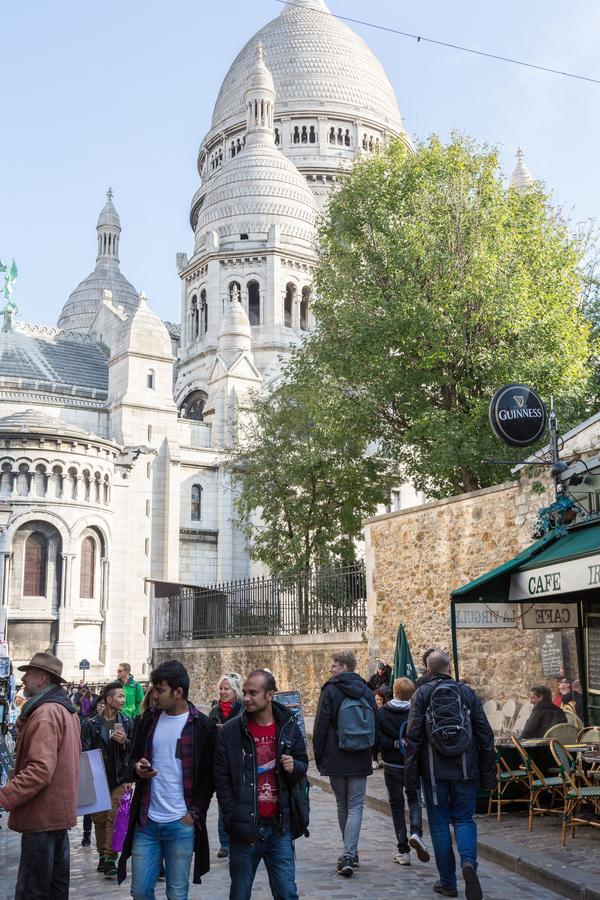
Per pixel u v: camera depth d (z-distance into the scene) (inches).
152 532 2613.2
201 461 2773.1
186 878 263.0
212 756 271.1
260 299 3292.3
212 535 2758.4
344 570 1036.5
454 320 1031.0
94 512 2333.9
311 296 3393.2
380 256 1146.7
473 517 772.0
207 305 3329.2
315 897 343.9
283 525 1515.7
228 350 3080.7
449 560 803.4
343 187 1248.8
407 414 1130.7
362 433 1187.9
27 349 2893.7
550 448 636.7
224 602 1359.5
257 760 271.3
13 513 2214.6
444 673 362.3
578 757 434.9
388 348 1105.4
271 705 278.5
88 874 414.0
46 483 2268.7
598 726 522.6
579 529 535.8
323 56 4229.8
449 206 1101.1
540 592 485.1
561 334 1056.2
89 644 2298.2
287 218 3395.7
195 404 3233.3
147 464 2593.5
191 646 1384.1
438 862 346.6
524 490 698.8
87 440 2327.8
